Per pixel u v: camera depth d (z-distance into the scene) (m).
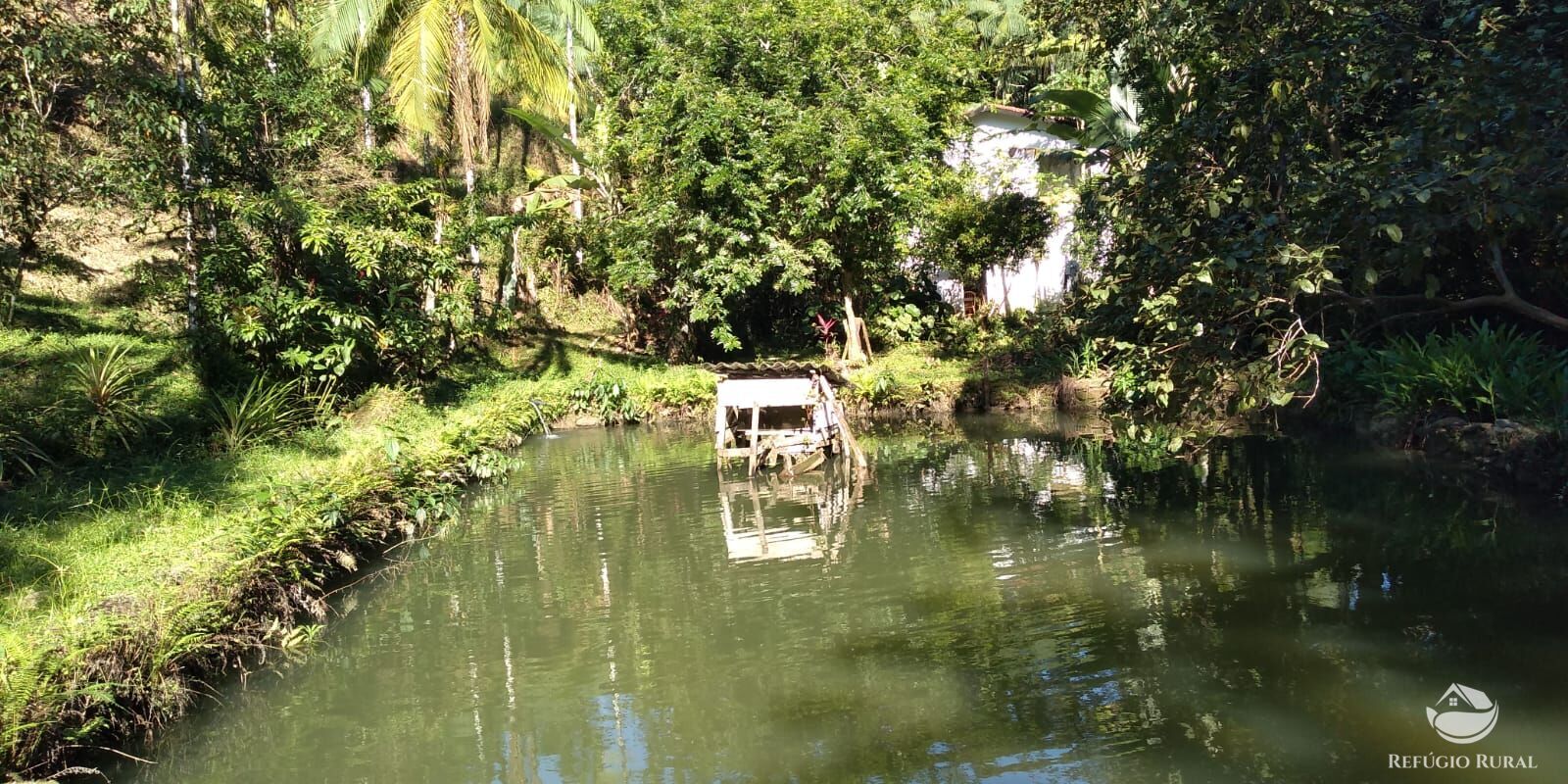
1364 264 6.31
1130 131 14.27
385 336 12.45
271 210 10.92
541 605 6.68
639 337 20.44
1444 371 9.52
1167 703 4.68
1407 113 6.71
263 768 4.51
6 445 7.72
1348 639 5.29
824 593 6.64
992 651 5.46
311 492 7.16
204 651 5.37
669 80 17.42
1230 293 6.39
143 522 6.77
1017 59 22.92
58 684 4.34
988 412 15.61
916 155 17.53
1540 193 5.82
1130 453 11.28
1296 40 6.93
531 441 14.59
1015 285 21.09
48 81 10.23
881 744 4.46
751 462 11.16
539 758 4.52
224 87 11.48
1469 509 7.71
